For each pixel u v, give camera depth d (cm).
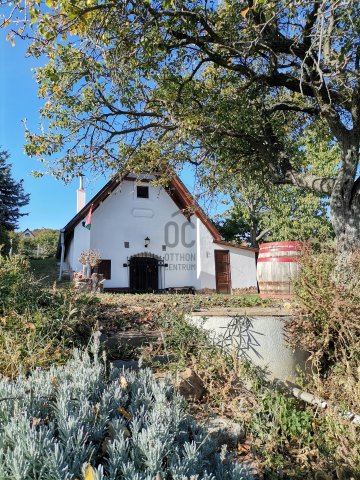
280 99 945
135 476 118
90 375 193
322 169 1814
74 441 137
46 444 127
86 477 106
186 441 158
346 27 570
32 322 312
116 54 607
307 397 299
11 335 292
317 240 379
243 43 663
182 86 759
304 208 2219
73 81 677
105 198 1582
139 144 861
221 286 1758
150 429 143
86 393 175
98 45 589
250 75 749
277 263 676
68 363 234
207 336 348
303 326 329
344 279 338
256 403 280
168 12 568
